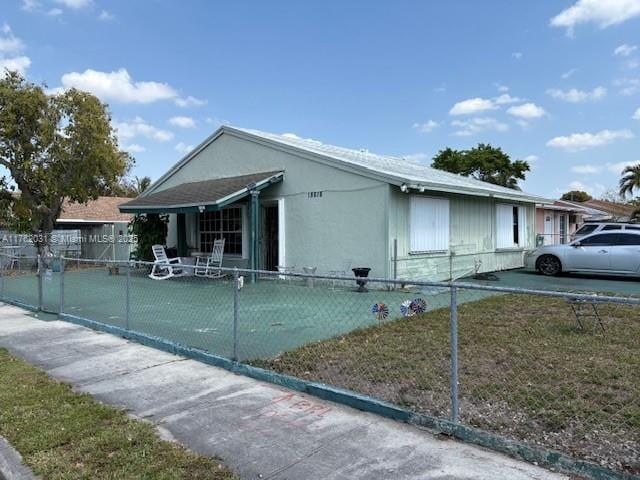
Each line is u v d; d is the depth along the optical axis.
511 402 4.39
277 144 14.20
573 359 5.63
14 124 20.33
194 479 3.22
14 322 9.10
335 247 12.77
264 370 5.39
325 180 12.98
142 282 14.34
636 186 52.41
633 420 3.96
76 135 21.34
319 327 7.66
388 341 6.54
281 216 13.92
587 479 3.08
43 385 5.25
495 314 8.34
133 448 3.70
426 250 13.20
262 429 4.02
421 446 3.63
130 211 15.37
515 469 3.24
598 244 14.16
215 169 16.53
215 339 7.04
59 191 21.48
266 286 12.76
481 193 14.73
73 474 3.31
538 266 15.23
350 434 3.88
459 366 5.41
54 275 17.19
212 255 15.29
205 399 4.77
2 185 22.45
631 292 11.03
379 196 11.90
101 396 4.94
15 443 3.82
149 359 6.30
